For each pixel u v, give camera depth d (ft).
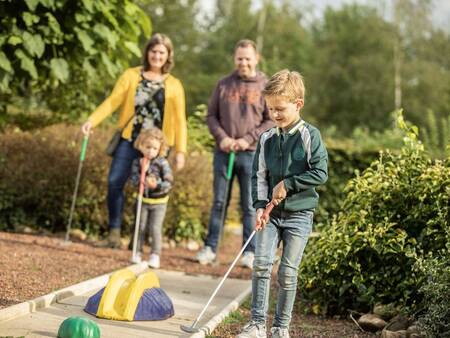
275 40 116.47
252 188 13.94
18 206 26.81
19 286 16.37
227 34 118.52
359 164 39.58
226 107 23.07
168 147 22.74
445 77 116.16
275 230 13.67
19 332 12.83
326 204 39.14
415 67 114.62
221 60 112.16
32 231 26.37
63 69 22.57
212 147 35.78
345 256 16.38
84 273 18.86
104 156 26.81
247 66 22.88
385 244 16.17
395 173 17.72
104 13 22.70
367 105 114.21
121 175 23.16
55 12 22.59
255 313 13.46
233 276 21.56
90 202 26.73
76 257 20.99
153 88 23.04
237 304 17.04
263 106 23.13
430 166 17.53
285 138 13.70
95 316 14.64
